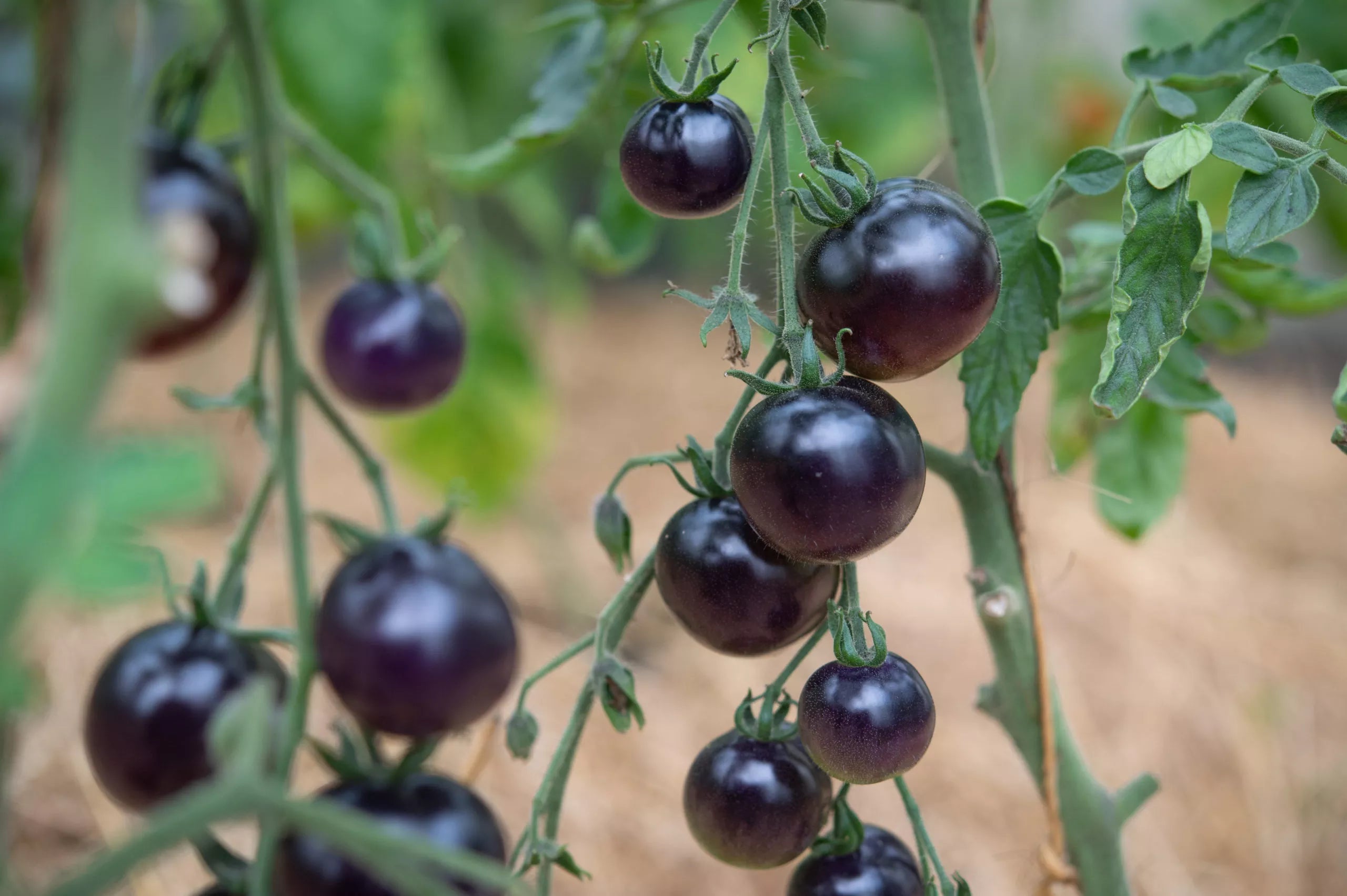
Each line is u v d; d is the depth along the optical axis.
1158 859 0.75
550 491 1.24
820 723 0.35
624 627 0.39
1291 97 0.51
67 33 0.34
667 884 0.74
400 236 0.51
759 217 0.43
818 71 0.53
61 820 0.67
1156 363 0.35
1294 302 0.43
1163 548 1.11
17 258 0.37
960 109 0.41
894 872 0.37
